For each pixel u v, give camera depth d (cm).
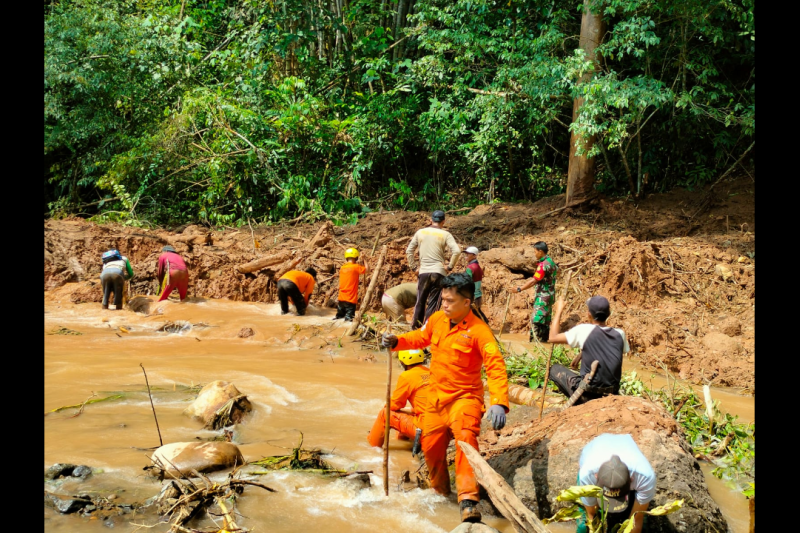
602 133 1524
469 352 459
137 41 1748
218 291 1241
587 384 554
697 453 570
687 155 1664
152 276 1253
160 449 486
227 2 2156
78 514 404
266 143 1727
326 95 1955
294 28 1894
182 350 900
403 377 541
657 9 1466
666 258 1200
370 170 1877
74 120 1755
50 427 565
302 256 1265
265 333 991
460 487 438
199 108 1719
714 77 1616
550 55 1599
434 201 1955
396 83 2012
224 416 588
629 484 378
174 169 1756
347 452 547
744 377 855
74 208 1902
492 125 1728
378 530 418
